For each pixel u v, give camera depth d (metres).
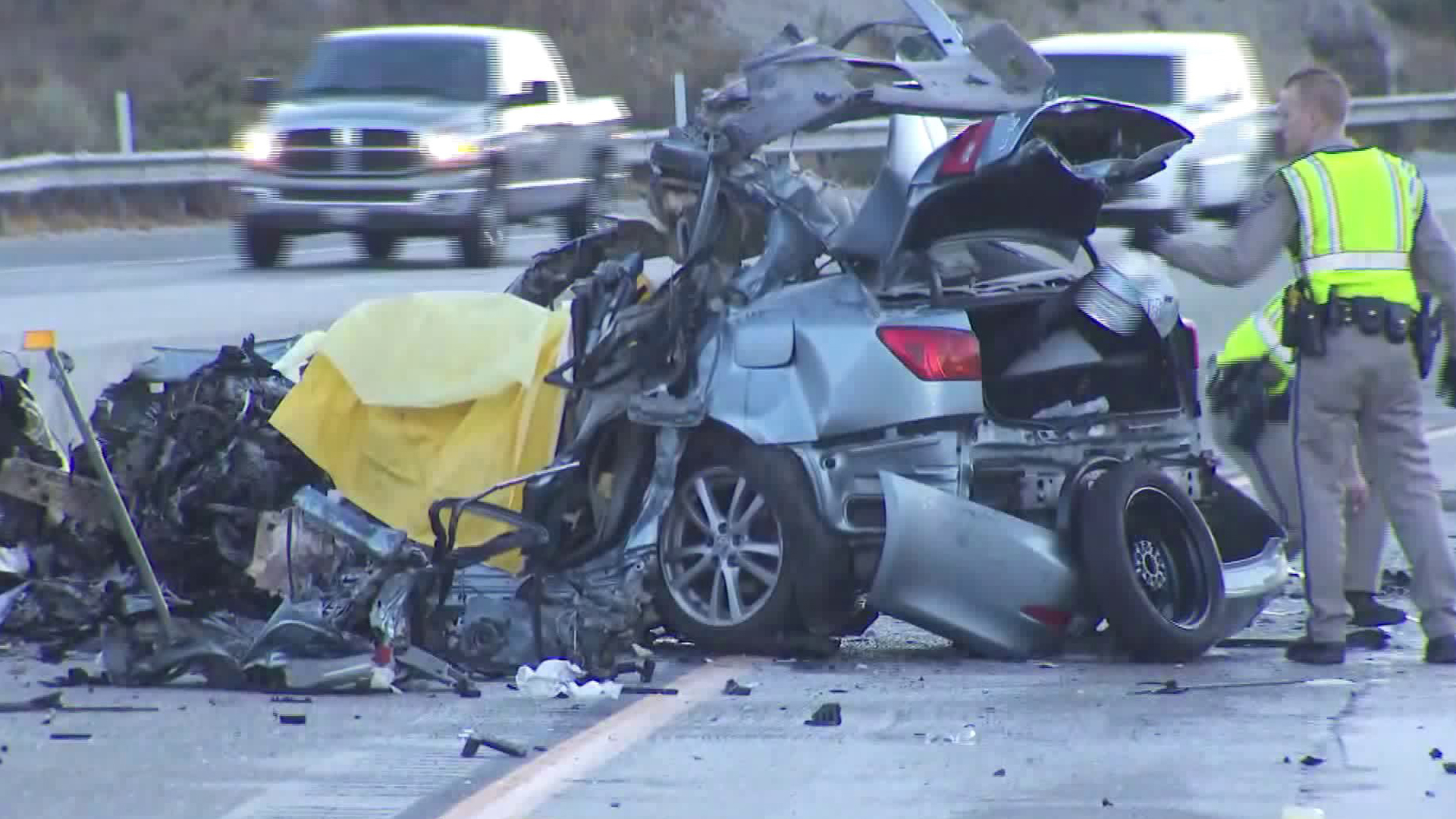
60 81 136.00
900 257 29.59
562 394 31.08
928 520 28.59
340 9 153.00
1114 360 31.58
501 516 29.48
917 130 30.38
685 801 21.84
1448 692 27.47
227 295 62.38
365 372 31.17
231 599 31.03
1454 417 57.03
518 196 81.75
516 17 154.50
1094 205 29.75
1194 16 195.12
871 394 29.36
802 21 166.75
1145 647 29.00
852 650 30.97
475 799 21.92
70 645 30.34
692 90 153.75
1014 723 25.55
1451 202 88.81
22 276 74.19
